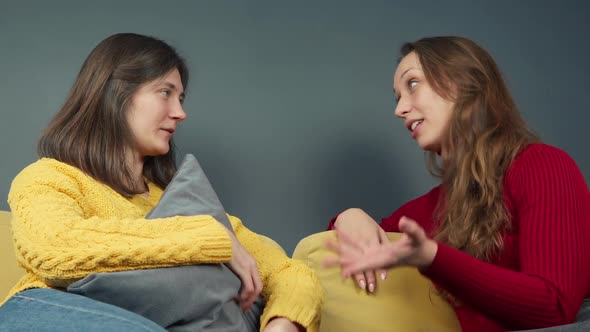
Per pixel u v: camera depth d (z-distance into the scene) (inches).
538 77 92.9
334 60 91.6
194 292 46.9
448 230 56.3
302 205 89.4
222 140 89.5
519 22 93.5
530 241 48.9
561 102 92.7
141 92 61.3
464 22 93.0
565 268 46.8
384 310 58.6
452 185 57.8
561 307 45.7
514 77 92.7
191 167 57.5
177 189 54.9
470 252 54.6
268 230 88.9
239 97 90.4
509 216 53.6
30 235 47.4
